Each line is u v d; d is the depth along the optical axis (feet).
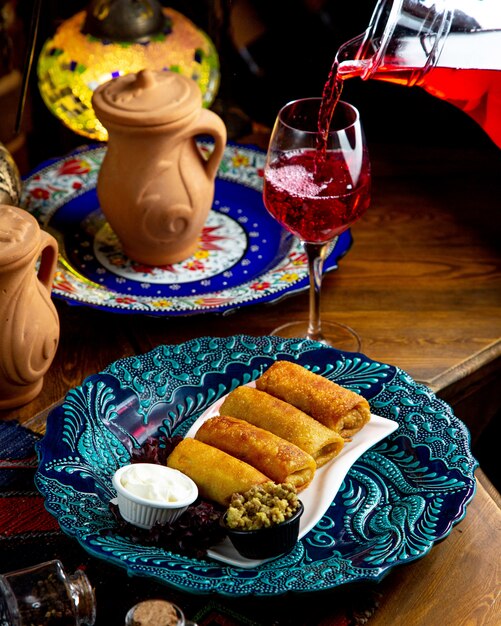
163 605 2.48
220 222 4.81
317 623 2.77
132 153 4.14
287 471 3.05
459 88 3.48
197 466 3.09
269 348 3.74
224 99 5.67
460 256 4.51
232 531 2.76
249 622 2.78
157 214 4.25
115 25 4.93
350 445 3.30
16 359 3.48
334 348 3.72
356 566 2.75
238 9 6.59
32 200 4.86
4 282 3.35
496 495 3.26
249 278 4.39
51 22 5.73
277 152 3.61
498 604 2.81
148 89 4.15
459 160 5.25
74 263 4.48
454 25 3.24
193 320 4.15
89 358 3.94
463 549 2.99
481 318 4.13
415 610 2.80
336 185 3.53
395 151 5.31
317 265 3.85
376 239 4.62
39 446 3.16
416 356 3.92
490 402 4.26
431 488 3.10
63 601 2.63
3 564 2.94
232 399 3.43
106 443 3.34
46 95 5.16
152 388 3.56
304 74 6.46
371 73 3.32
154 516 2.88
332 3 6.54
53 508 2.89
